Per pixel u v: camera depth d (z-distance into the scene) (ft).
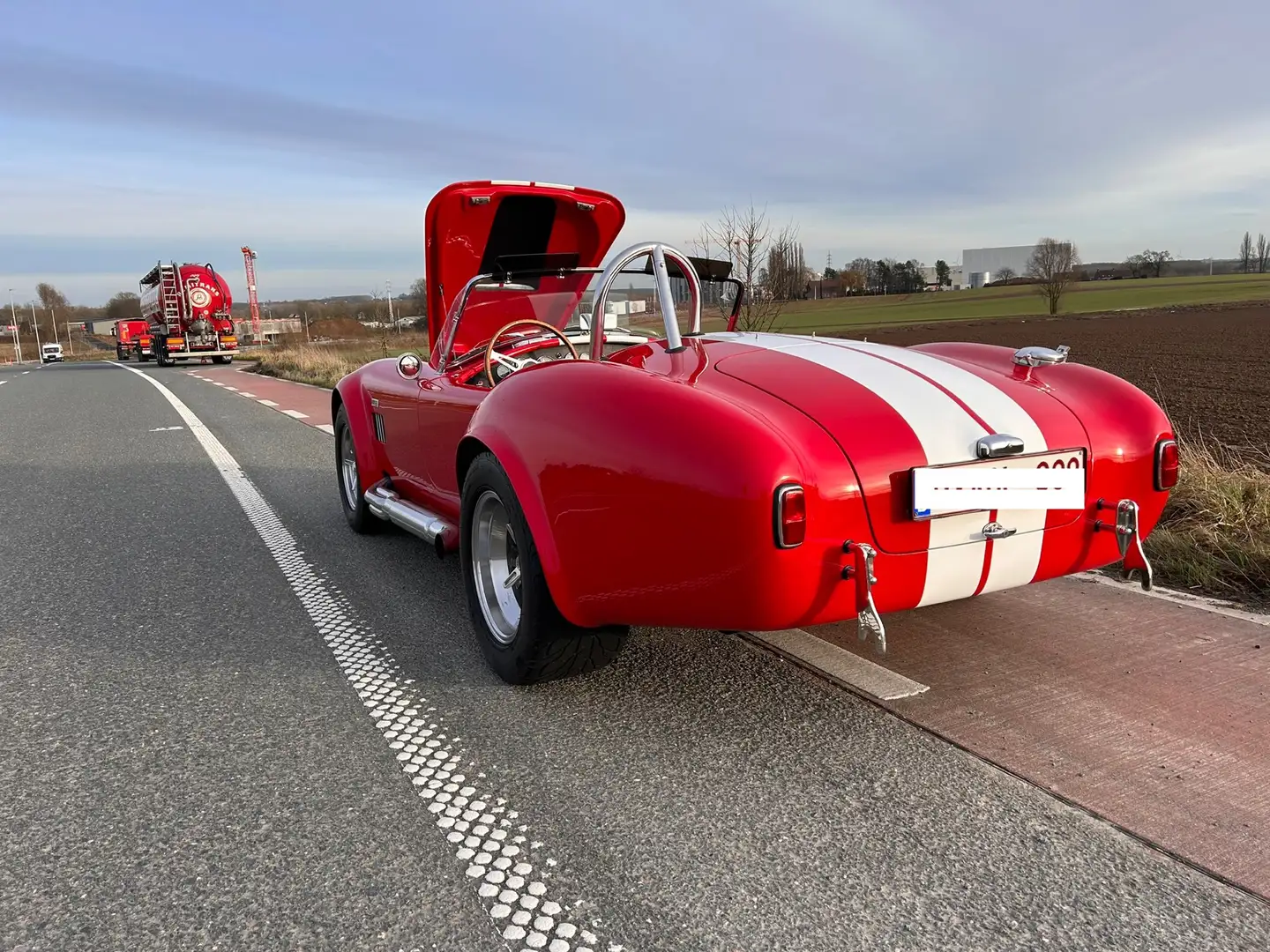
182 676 9.87
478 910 5.80
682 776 7.47
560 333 11.80
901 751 7.77
